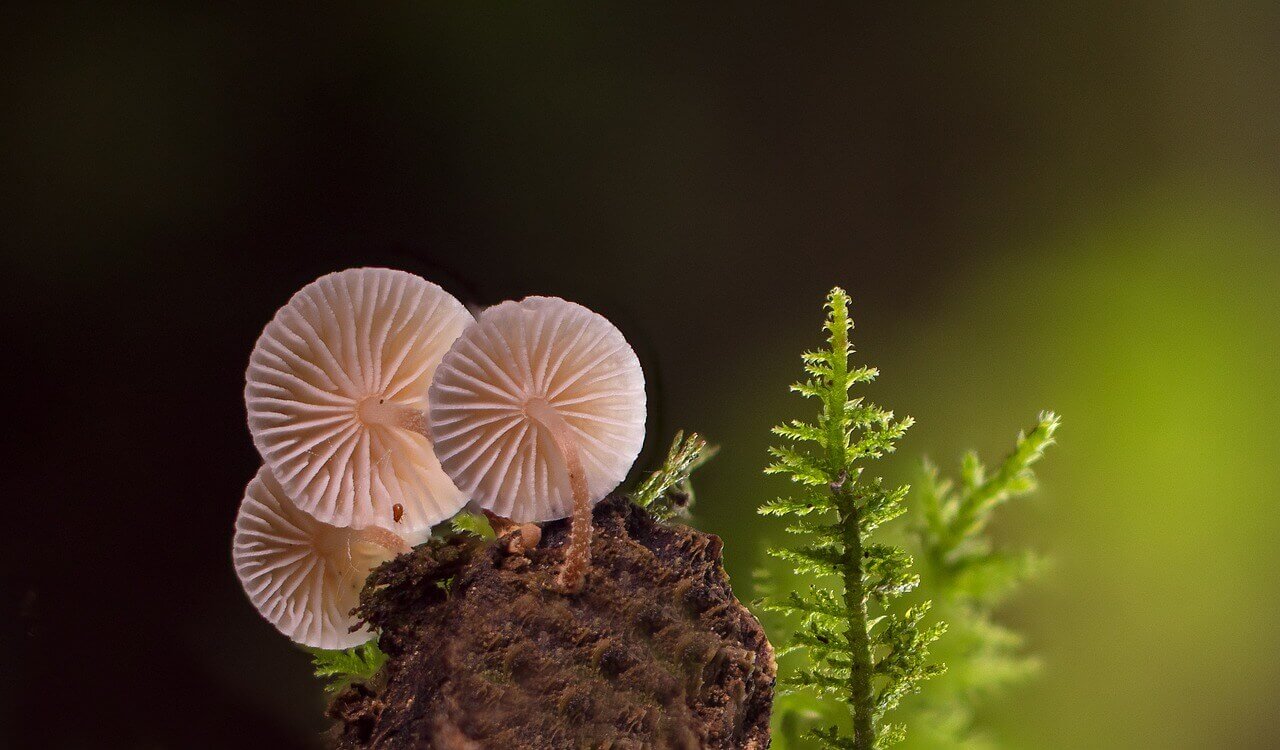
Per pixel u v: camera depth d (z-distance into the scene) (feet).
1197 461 0.90
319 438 0.57
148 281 0.91
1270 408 0.92
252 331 0.91
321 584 0.58
